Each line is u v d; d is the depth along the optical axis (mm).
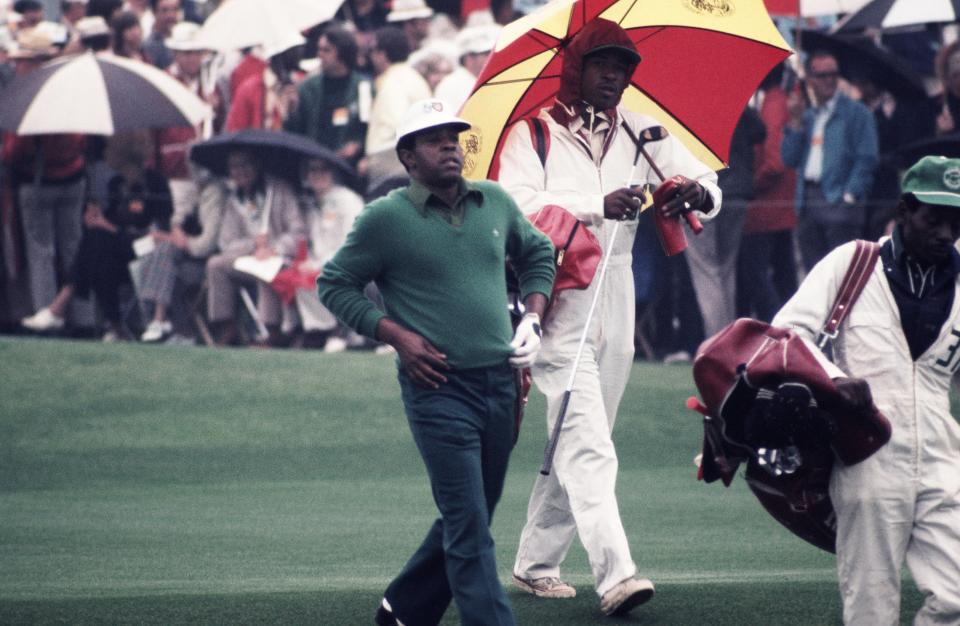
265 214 49250
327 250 49219
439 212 17938
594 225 21766
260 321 50188
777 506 17594
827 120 46250
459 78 49312
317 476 38438
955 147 45469
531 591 21984
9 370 46281
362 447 41406
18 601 20859
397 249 17719
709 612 20219
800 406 16156
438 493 17750
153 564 25641
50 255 50688
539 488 21953
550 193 22047
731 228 46438
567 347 21453
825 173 46188
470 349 17625
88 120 47719
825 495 17391
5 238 50719
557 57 23297
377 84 49250
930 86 50438
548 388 21422
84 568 25203
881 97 47281
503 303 18000
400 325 17750
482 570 17375
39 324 50750
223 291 49969
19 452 40438
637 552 27219
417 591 18594
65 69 48750
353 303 17812
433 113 17812
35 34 52750
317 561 26031
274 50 50938
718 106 24328
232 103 51281
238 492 35969
